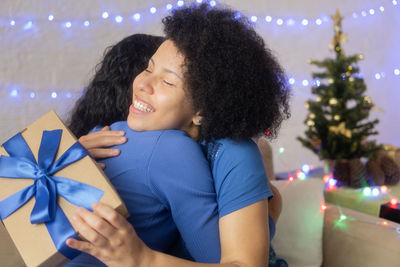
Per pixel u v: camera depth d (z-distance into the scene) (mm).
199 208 733
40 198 677
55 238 654
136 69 1079
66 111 2117
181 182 732
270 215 962
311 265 1452
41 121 813
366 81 3215
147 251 657
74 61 2141
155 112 788
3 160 751
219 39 755
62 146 751
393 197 1840
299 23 2791
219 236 740
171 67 770
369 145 2037
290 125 2830
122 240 622
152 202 755
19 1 2010
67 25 2109
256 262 696
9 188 727
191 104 787
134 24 2252
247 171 760
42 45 2070
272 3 2672
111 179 759
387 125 3336
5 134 2041
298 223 1479
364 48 3160
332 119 2020
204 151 838
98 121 1113
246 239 714
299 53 2814
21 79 2047
